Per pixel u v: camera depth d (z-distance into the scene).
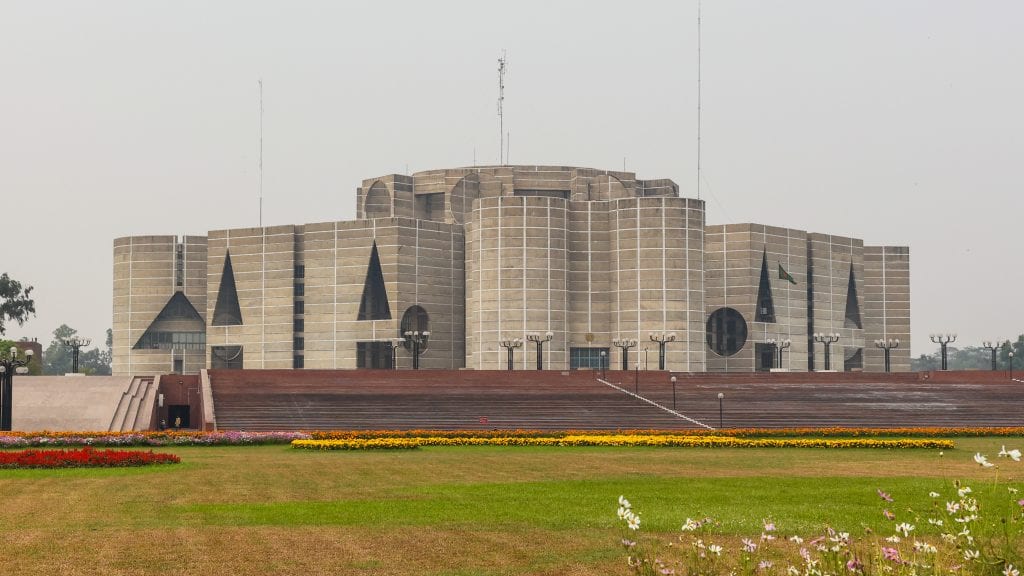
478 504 45.56
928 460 68.94
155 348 199.88
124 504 45.47
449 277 190.88
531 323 173.00
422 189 199.25
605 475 58.53
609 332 178.38
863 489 50.53
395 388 116.94
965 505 27.14
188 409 114.94
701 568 28.58
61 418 105.31
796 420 106.00
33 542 36.38
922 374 133.25
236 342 194.12
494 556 34.47
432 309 187.88
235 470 60.91
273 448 79.31
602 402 113.31
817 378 130.00
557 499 47.25
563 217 176.88
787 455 73.19
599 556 34.41
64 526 39.62
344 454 73.81
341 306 186.75
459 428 101.44
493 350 173.50
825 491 49.94
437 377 120.12
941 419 106.94
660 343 159.25
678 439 82.94
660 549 35.41
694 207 177.25
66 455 62.50
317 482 54.50
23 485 52.38
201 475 57.84
